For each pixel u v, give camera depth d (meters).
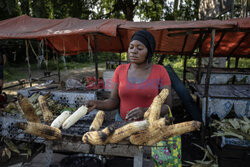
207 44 4.89
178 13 9.13
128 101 1.40
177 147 1.44
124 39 4.96
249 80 4.66
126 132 0.96
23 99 1.04
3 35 3.19
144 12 10.27
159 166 1.38
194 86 4.37
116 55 17.92
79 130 1.20
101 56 21.41
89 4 9.59
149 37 1.26
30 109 1.07
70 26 3.42
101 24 3.18
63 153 1.80
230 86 4.21
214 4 6.10
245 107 3.11
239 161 2.35
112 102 1.51
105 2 10.40
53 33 3.13
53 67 14.86
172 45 5.13
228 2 5.55
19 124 0.97
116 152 1.21
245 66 11.09
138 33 1.26
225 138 2.39
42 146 2.60
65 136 1.12
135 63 1.31
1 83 3.74
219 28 2.72
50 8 8.07
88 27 3.10
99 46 5.76
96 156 1.52
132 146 1.17
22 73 12.13
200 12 6.78
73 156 1.52
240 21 2.71
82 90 3.46
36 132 1.01
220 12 5.93
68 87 3.41
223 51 5.39
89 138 0.98
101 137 0.94
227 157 2.39
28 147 2.64
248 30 2.81
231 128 2.64
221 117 3.21
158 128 0.96
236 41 4.68
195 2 8.76
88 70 14.25
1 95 3.47
